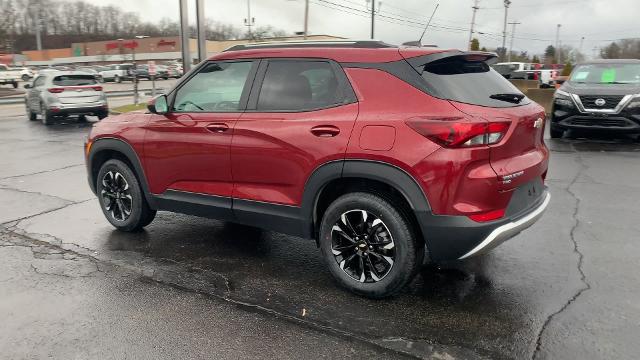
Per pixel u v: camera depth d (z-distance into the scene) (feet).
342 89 11.50
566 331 10.04
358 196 11.25
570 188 21.38
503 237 10.49
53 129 47.32
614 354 9.24
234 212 13.33
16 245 15.26
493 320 10.53
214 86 13.66
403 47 11.58
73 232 16.51
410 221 10.89
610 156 28.50
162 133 14.47
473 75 11.54
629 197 19.88
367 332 10.14
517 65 137.49
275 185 12.47
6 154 32.76
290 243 15.39
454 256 10.66
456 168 9.98
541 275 12.71
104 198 16.70
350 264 11.85
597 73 35.29
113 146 15.76
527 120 11.10
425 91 10.59
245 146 12.62
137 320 10.67
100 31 388.78
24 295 11.84
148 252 14.65
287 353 9.42
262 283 12.51
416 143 10.27
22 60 232.32
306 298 11.67
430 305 11.25
